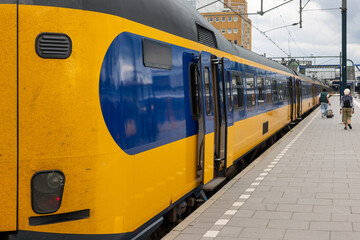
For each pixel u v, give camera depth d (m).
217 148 7.81
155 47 5.07
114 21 4.22
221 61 8.08
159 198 5.15
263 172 9.95
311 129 20.83
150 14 5.08
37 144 3.82
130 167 4.39
